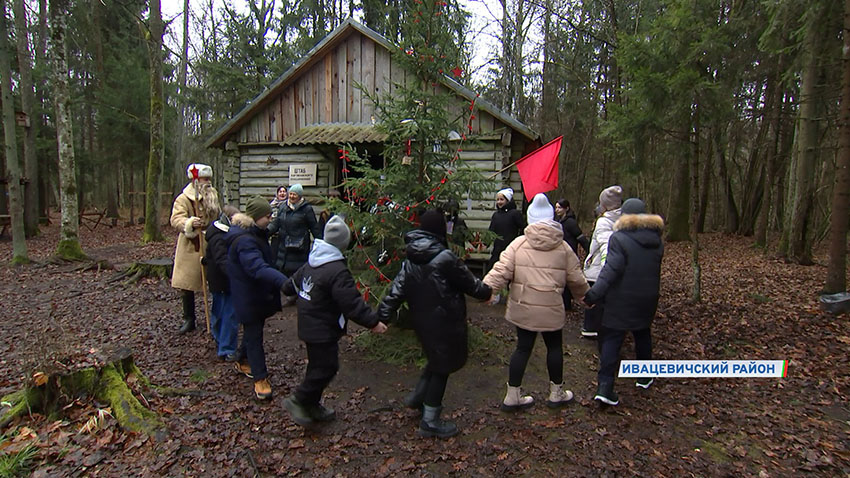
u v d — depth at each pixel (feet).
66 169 31.86
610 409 12.34
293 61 63.10
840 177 20.68
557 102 75.72
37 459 9.23
